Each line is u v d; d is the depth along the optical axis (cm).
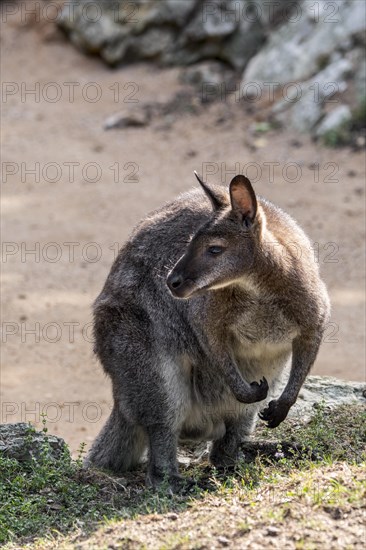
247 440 1834
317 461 1681
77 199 4009
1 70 5184
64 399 2586
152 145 4416
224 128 4459
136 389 1758
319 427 1848
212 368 1745
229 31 4888
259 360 1744
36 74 5144
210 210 1775
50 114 4784
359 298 3092
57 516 1611
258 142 4281
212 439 1841
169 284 1619
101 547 1335
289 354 1761
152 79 4972
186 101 4731
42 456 1780
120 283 1794
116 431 1844
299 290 1638
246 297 1644
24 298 3231
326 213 3675
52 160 4347
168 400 1747
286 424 1930
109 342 1783
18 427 1869
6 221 3838
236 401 1784
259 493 1463
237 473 1695
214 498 1496
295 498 1380
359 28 4456
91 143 4494
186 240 1759
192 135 4456
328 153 4119
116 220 3809
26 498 1670
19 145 4500
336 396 2052
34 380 2702
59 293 3269
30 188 4116
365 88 4244
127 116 4625
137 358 1750
